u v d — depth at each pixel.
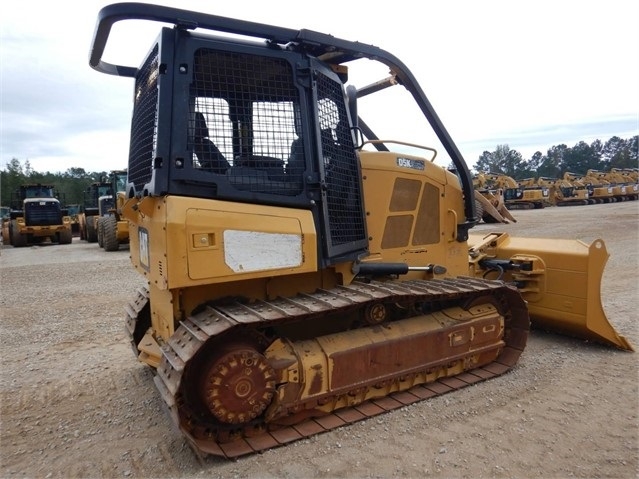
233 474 2.95
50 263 13.15
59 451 3.29
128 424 3.66
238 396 3.07
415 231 4.55
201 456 3.14
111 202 19.52
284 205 3.40
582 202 36.25
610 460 3.04
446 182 4.77
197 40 3.14
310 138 3.53
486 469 2.96
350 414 3.63
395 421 3.56
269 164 3.38
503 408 3.75
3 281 10.22
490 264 5.59
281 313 3.10
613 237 14.88
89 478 2.97
